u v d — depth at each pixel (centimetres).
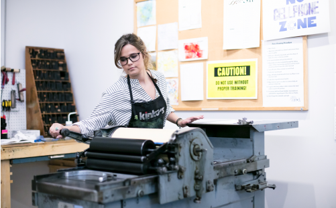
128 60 169
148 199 115
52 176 121
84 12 354
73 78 367
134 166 113
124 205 106
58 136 141
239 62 252
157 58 294
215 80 264
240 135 172
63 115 339
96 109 171
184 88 279
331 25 218
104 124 170
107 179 111
